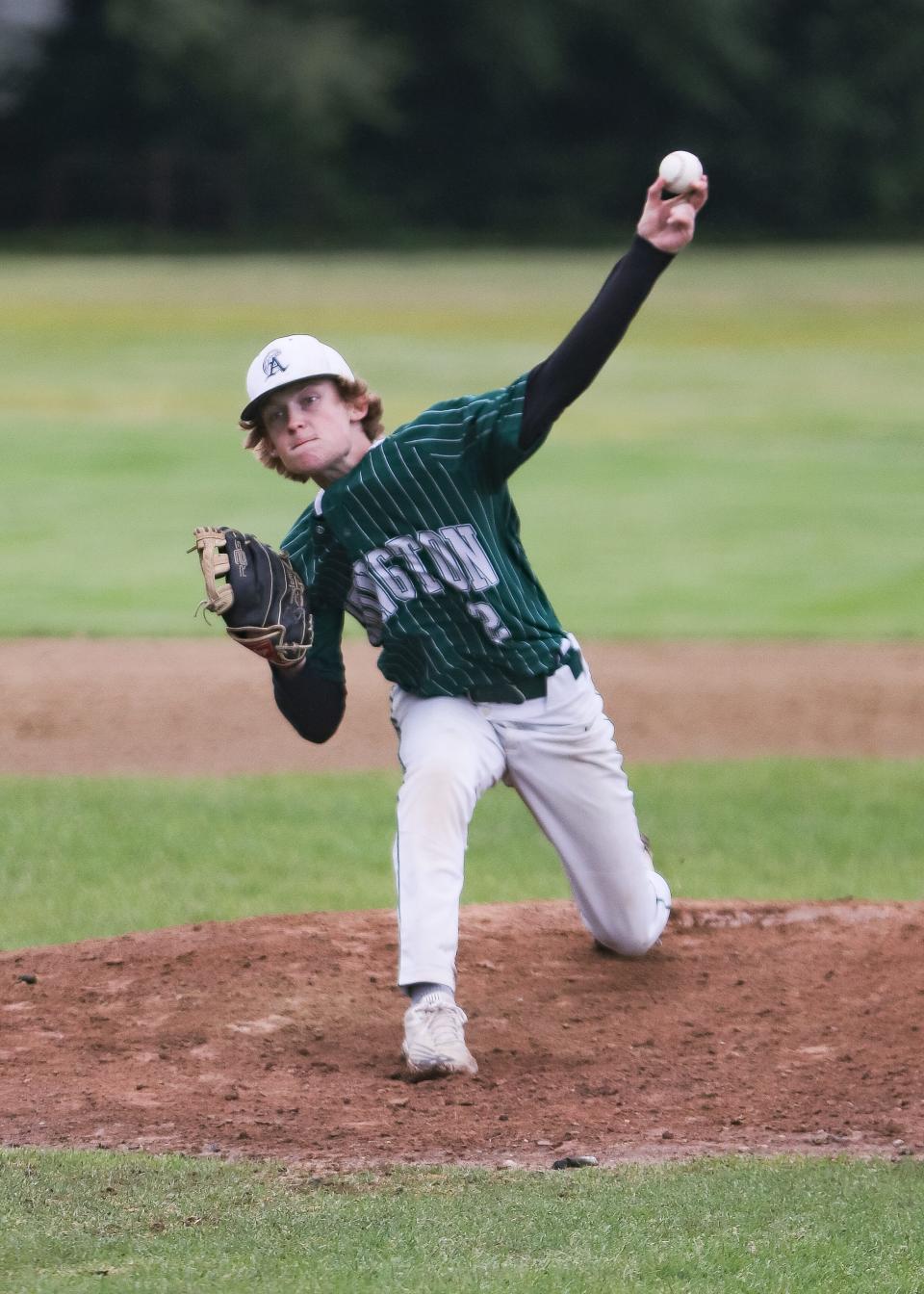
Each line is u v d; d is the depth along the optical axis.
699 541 55.06
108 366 98.75
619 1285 10.98
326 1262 11.41
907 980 18.41
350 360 97.25
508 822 29.09
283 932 20.53
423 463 15.55
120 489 62.91
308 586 16.38
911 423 79.88
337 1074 16.38
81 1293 10.80
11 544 53.75
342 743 34.06
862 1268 11.35
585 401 87.94
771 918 21.19
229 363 99.88
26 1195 12.90
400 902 16.22
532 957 19.72
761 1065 16.39
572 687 16.50
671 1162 13.86
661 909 18.42
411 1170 13.66
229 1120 15.10
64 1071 16.44
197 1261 11.44
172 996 18.50
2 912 22.94
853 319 127.06
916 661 40.56
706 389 92.31
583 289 146.62
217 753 33.06
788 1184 13.07
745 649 41.72
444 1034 16.08
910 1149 14.16
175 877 24.70
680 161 14.31
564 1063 16.62
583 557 52.62
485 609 15.91
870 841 26.92
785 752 33.19
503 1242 11.83
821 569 50.97
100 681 38.38
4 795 29.28
